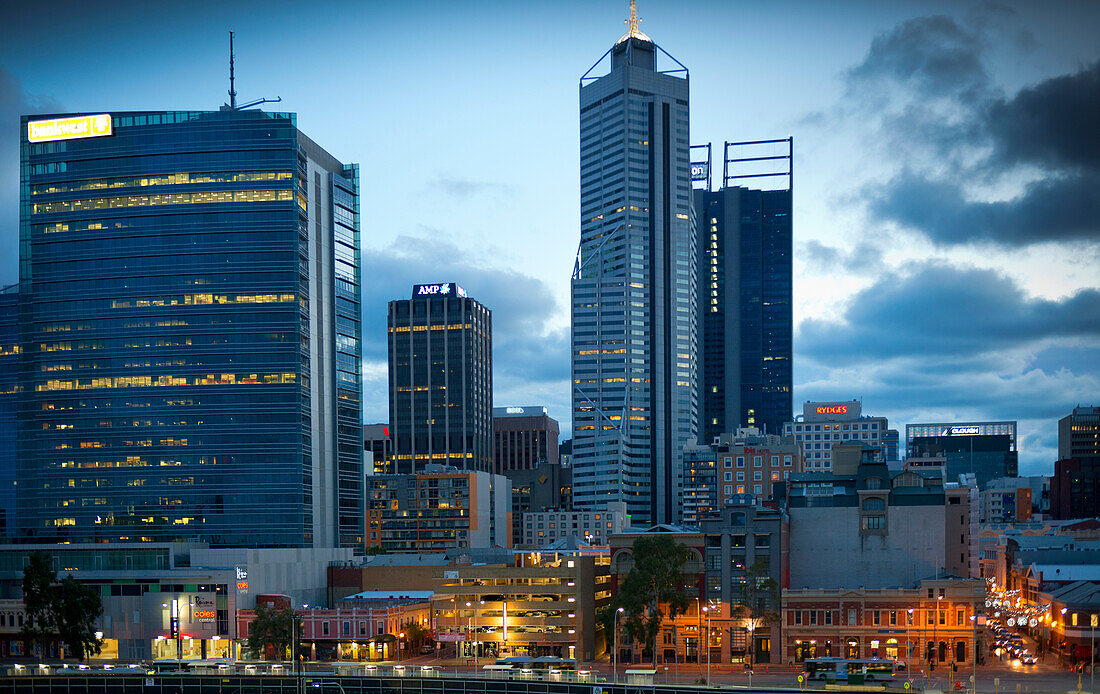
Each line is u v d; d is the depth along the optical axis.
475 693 184.75
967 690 176.25
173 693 194.38
